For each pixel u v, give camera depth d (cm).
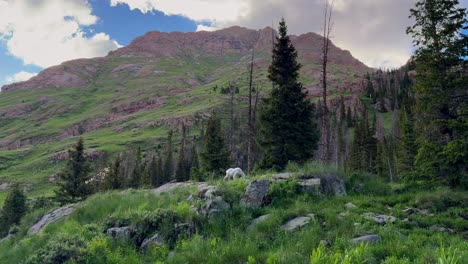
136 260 957
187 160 8262
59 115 19312
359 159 5916
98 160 9650
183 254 933
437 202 1533
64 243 976
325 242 938
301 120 2902
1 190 8150
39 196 6994
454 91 2075
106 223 1217
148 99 19838
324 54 2647
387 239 935
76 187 4950
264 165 2858
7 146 14650
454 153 1877
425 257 752
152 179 6744
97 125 16238
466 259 741
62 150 11369
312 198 1468
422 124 2191
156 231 1116
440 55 2050
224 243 1005
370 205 1452
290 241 966
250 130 3394
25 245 1227
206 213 1241
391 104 12588
